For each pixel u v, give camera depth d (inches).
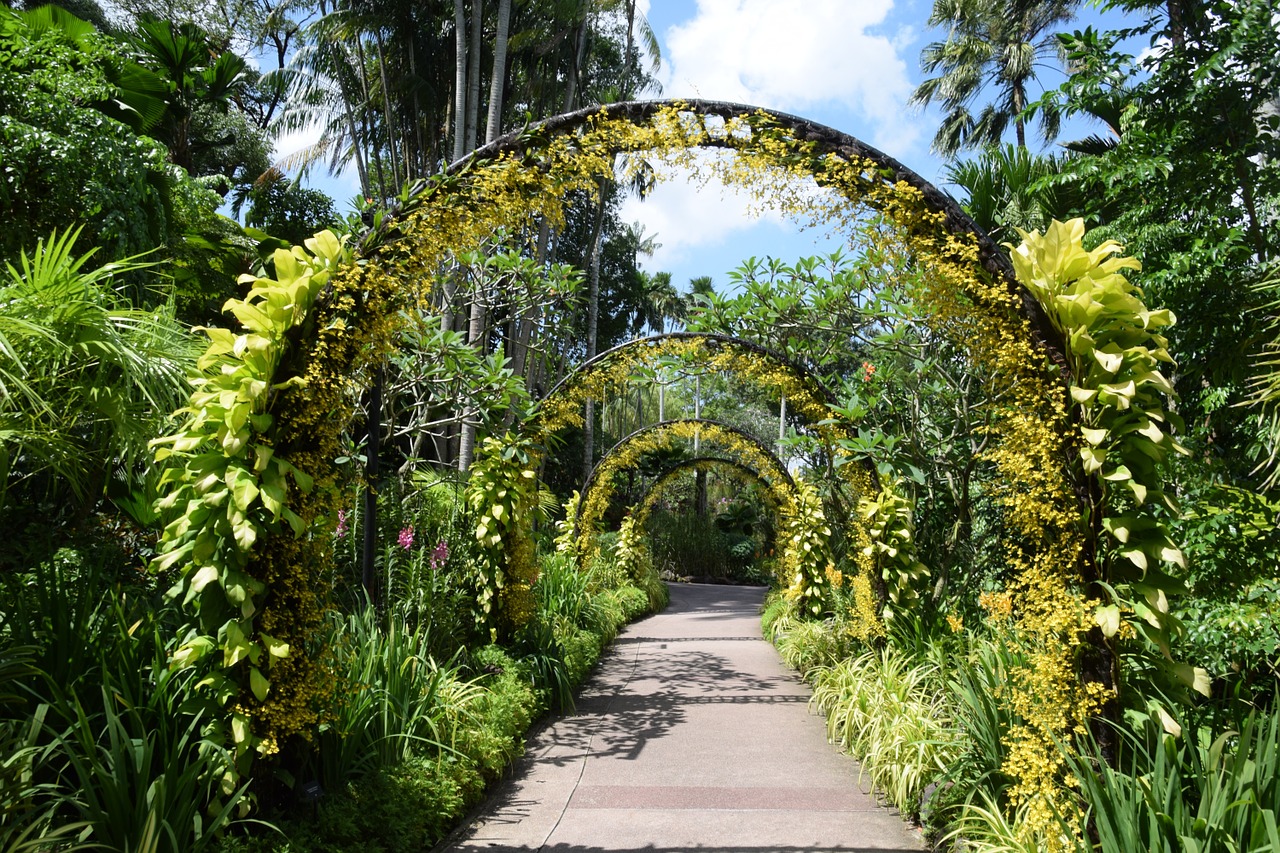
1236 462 160.4
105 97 259.6
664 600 575.2
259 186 472.1
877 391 251.6
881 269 160.2
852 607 280.7
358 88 657.0
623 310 1063.6
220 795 105.0
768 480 519.5
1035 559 116.2
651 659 333.1
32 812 87.1
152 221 259.8
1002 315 119.4
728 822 145.1
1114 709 105.3
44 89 239.5
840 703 207.2
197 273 303.4
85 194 223.0
